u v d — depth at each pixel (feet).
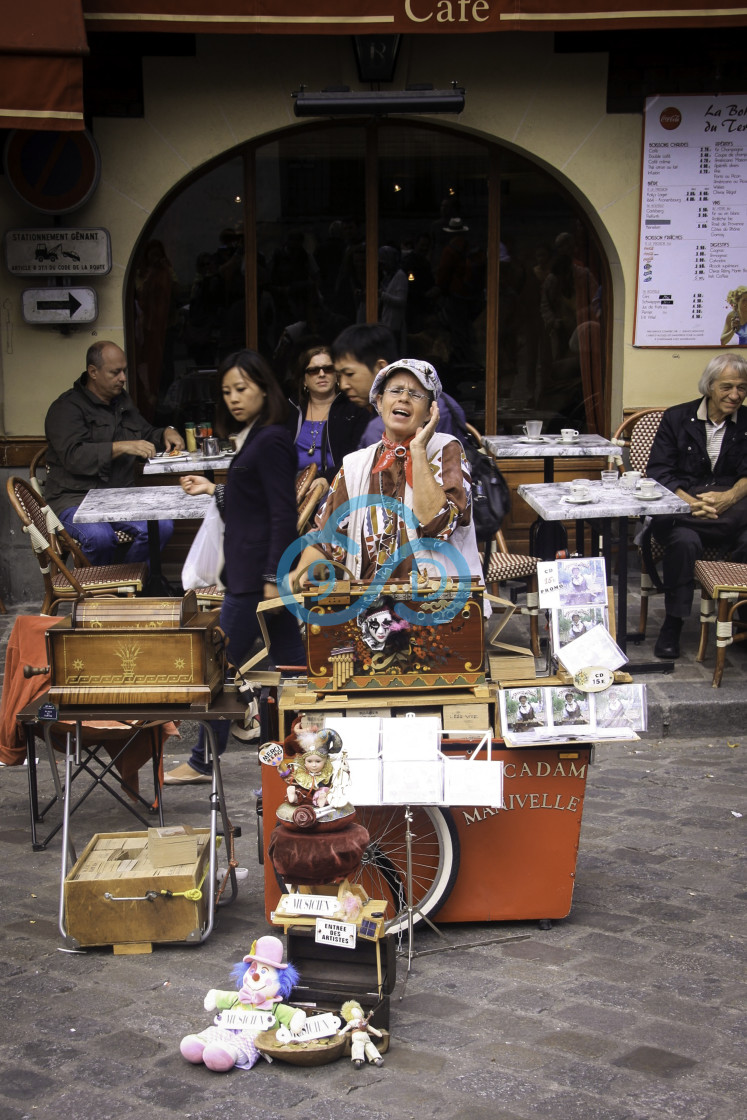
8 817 16.88
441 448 13.35
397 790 11.86
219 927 13.46
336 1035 10.84
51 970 12.48
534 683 12.94
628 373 26.50
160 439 24.18
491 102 25.43
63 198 24.71
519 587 25.09
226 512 15.97
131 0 21.31
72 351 25.62
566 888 13.25
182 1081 10.48
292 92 25.16
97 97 24.77
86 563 22.53
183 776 18.02
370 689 12.92
